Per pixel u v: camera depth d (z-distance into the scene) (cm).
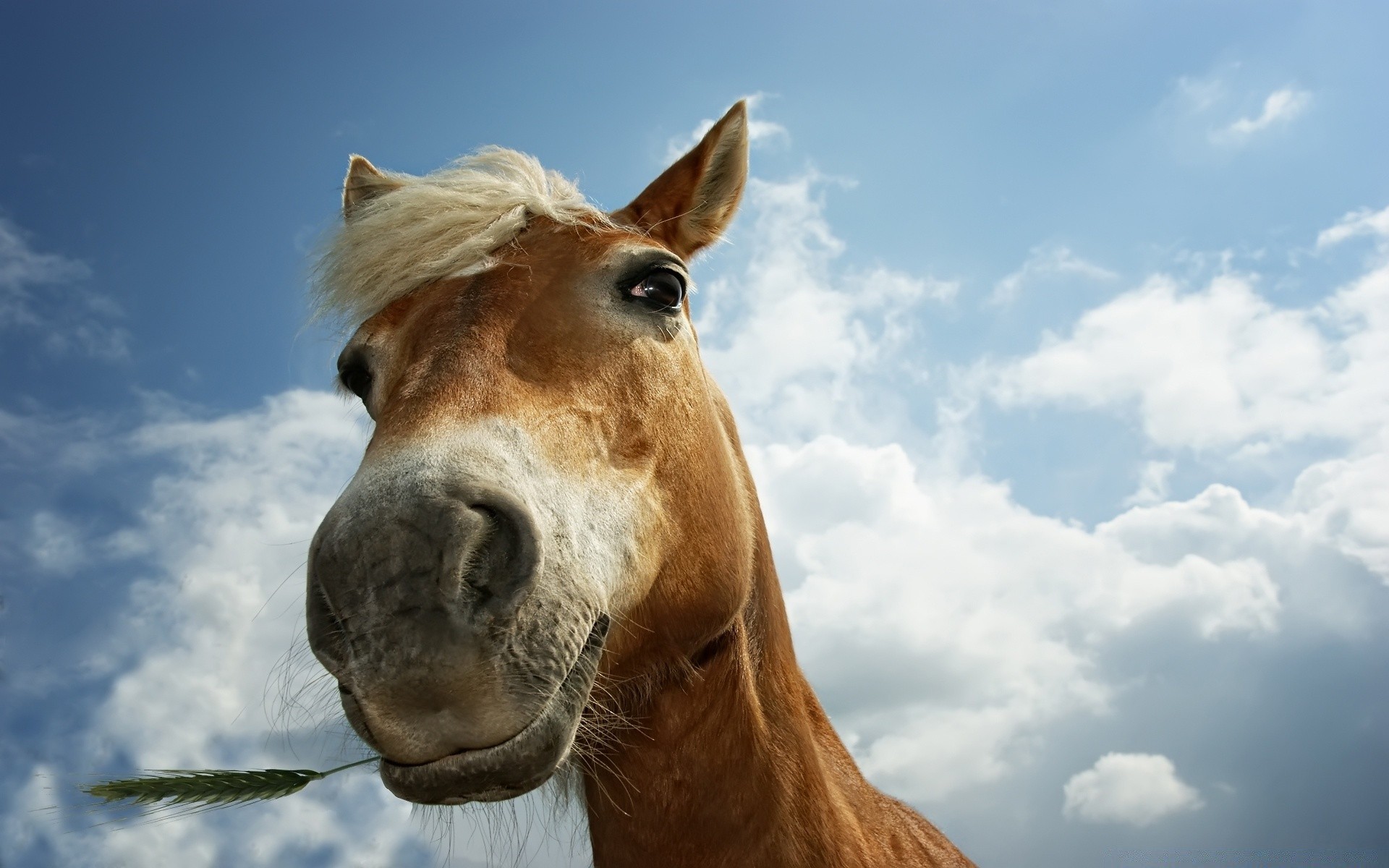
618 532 218
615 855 250
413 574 166
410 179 315
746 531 277
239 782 218
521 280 241
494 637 172
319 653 171
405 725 164
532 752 176
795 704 273
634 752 247
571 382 228
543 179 288
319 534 177
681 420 253
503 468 191
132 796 214
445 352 217
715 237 322
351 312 262
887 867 268
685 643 245
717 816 244
